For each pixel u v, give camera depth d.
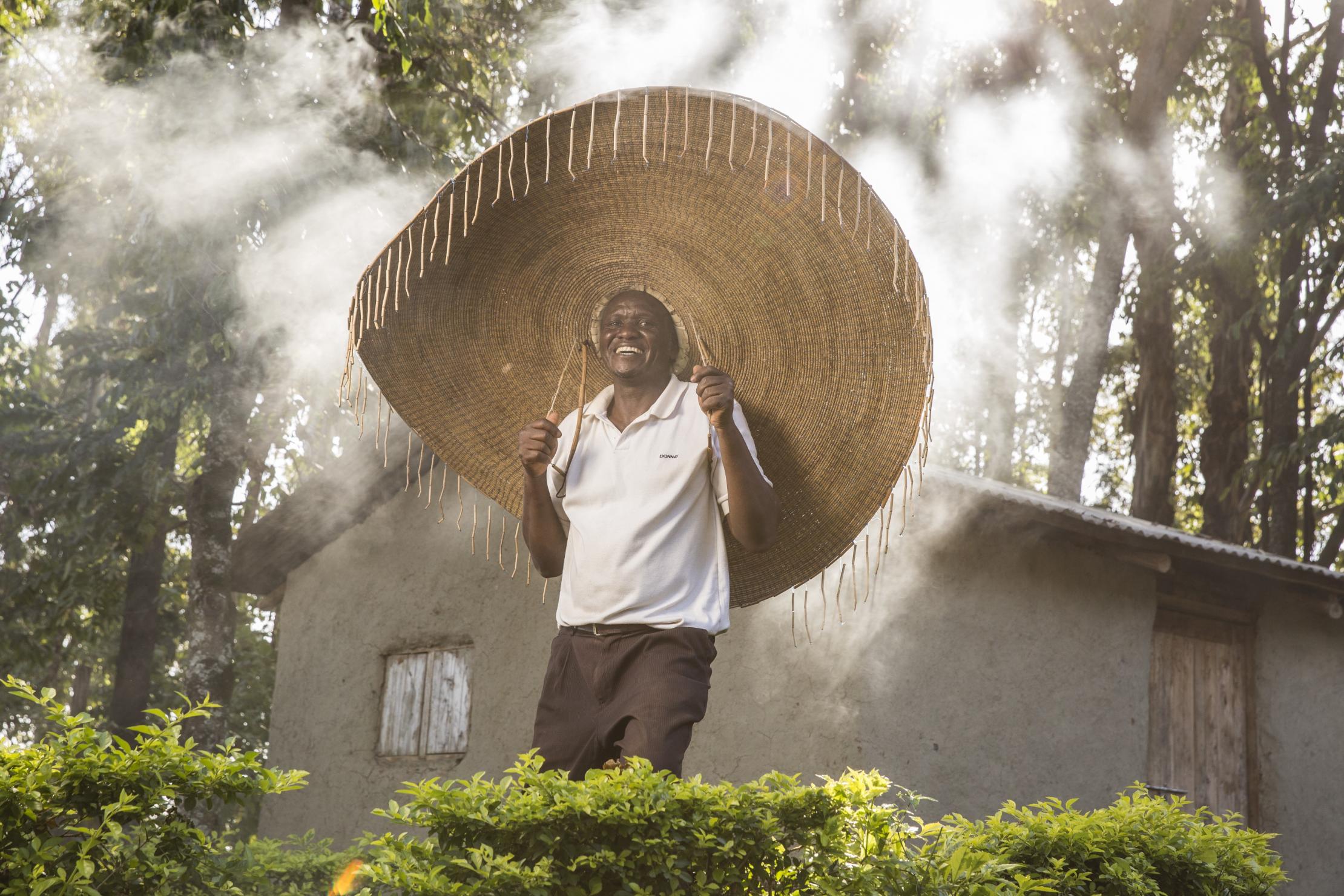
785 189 3.68
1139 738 8.46
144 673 15.35
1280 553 16.25
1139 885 3.71
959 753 7.33
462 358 4.14
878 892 3.14
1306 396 17.75
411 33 11.50
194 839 2.98
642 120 3.65
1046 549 8.23
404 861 2.83
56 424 14.98
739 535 3.65
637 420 3.84
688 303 4.02
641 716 3.45
